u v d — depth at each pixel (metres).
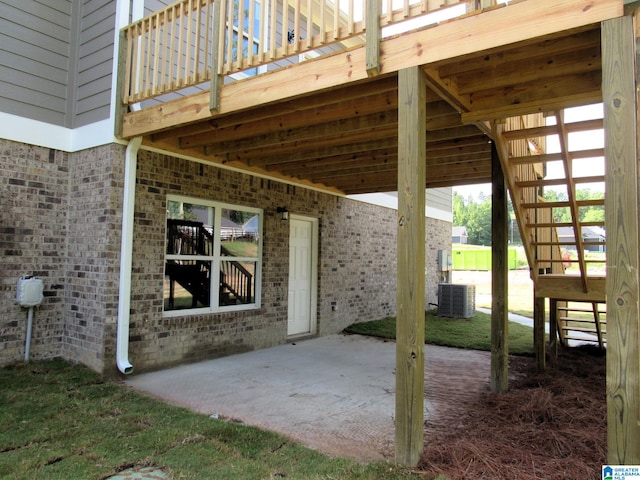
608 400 2.21
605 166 2.25
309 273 7.97
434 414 3.88
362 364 5.86
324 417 3.79
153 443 3.06
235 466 2.75
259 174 6.71
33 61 5.07
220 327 6.08
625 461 2.15
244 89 3.77
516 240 43.81
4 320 4.73
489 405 4.12
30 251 4.96
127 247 4.93
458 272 29.11
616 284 2.20
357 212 9.15
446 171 6.60
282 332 7.14
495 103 3.60
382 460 2.90
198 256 5.88
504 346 4.59
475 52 2.69
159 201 5.34
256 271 6.77
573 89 3.31
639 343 2.14
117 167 4.93
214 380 4.93
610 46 2.27
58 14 5.32
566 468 2.74
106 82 5.07
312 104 3.79
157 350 5.28
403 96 2.91
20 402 3.79
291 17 7.89
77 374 4.65
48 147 5.16
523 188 4.81
